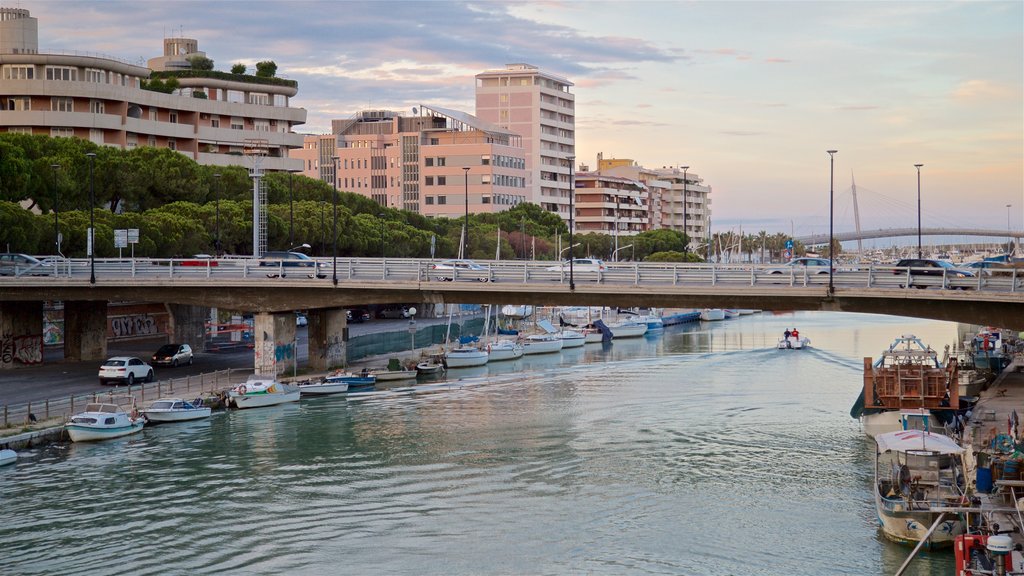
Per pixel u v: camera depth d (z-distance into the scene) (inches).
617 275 3740.2
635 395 4254.4
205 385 4057.6
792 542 2322.8
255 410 3860.7
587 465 2994.6
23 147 5531.5
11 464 2967.5
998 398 3710.6
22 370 4352.9
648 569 2167.8
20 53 7165.4
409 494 2696.9
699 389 4421.8
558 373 5036.9
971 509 2174.0
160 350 4611.2
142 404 3614.7
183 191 6259.8
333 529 2418.8
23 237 4722.0
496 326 6407.5
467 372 5078.7
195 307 5187.0
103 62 7322.8
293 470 2933.1
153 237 5388.8
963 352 4963.1
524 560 2220.7
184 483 2790.4
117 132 7357.3
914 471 2394.2
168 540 2340.1
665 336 7308.1
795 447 3211.1
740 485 2775.6
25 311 4480.8
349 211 7224.4
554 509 2566.4
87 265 4328.3
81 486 2746.1
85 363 4584.2
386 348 5807.1
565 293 3809.1
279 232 6373.0
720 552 2257.6
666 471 2925.7
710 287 3565.5
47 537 2354.8
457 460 3053.6
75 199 5625.0
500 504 2610.7
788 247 6304.1
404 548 2293.3
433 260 4298.7
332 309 4677.7
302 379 4288.9
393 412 3836.1
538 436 3385.8
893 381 3243.1
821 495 2682.1
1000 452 2453.2
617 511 2551.7
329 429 3494.1
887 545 2295.8
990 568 1929.1
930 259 4493.1
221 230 5964.6
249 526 2437.3
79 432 3213.6
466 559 2228.1
